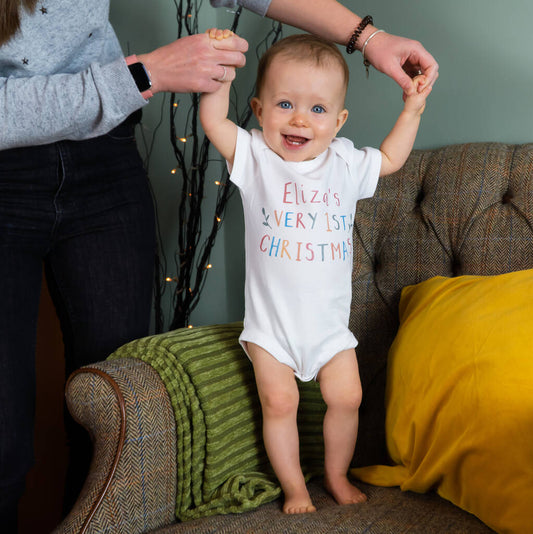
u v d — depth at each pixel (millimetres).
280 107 1245
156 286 2051
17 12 1021
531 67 1542
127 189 1303
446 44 1655
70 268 1260
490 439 1022
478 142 1565
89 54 1185
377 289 1542
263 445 1305
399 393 1262
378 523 1036
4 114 1017
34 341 1207
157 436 1109
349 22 1333
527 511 953
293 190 1243
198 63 1100
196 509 1148
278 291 1241
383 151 1352
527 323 1093
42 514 1750
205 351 1245
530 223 1381
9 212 1145
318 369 1270
